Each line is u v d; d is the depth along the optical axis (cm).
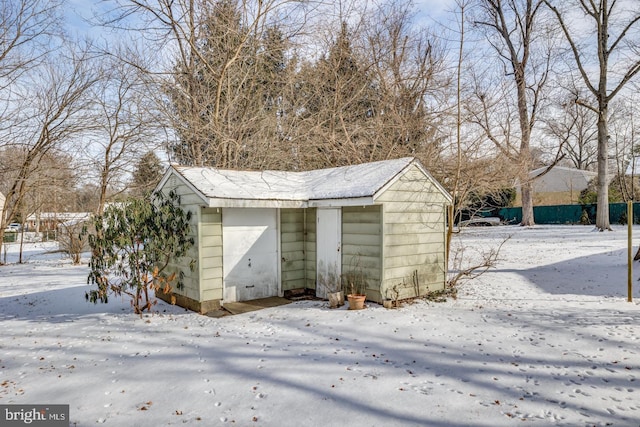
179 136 1475
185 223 720
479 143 1019
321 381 399
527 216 2573
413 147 1194
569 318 612
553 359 446
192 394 378
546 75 1930
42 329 641
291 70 1465
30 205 1986
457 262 1205
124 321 666
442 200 823
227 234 741
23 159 1533
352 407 345
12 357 504
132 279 695
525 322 597
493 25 2138
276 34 1379
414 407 344
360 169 838
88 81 1527
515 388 378
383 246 704
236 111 1423
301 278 850
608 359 441
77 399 374
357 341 524
